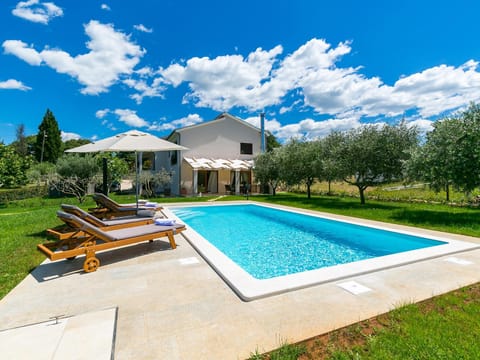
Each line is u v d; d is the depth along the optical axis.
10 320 4.13
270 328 3.91
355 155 19.78
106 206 12.98
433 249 7.93
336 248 10.49
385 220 13.46
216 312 4.38
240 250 10.27
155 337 3.68
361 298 4.89
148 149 10.80
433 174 13.90
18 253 7.73
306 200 24.67
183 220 16.66
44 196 30.84
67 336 3.70
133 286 5.45
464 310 4.43
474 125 12.89
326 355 3.32
